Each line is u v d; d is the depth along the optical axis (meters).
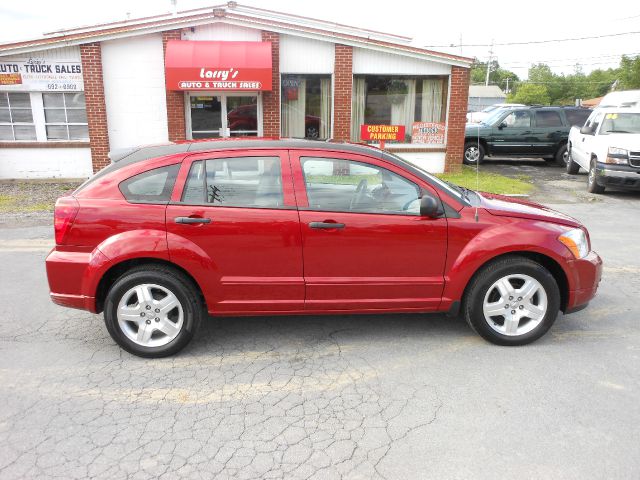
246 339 4.46
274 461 2.91
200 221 3.93
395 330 4.64
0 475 2.78
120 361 4.06
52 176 13.53
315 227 4.02
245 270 4.05
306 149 4.14
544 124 17.33
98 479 2.76
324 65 13.61
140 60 13.03
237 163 4.06
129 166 4.07
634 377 3.82
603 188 12.40
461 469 2.85
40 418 3.30
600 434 3.15
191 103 13.45
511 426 3.23
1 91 12.91
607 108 13.22
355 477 2.79
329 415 3.35
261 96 13.53
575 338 4.48
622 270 6.41
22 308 5.13
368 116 14.28
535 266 4.15
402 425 3.24
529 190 12.64
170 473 2.81
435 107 14.40
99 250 3.91
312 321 4.84
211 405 3.46
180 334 4.06
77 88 13.07
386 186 4.18
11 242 7.62
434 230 4.11
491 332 4.25
